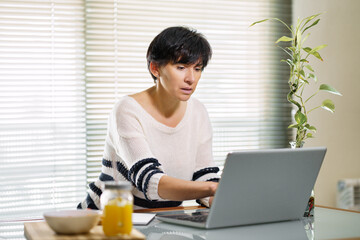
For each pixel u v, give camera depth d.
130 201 1.07
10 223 1.41
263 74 3.46
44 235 1.08
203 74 3.32
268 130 3.48
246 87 3.42
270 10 3.45
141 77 3.15
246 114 3.44
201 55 1.65
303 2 3.46
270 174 1.27
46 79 2.99
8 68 2.93
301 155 1.31
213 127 3.35
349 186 3.45
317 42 3.42
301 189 1.36
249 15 3.41
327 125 3.43
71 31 3.02
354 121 3.48
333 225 1.31
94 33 3.06
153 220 1.37
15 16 2.93
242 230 1.23
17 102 2.95
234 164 1.19
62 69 3.02
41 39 2.98
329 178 3.45
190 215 1.38
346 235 1.17
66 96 3.03
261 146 3.47
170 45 1.62
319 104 3.41
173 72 1.64
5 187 2.93
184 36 1.63
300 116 1.50
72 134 3.07
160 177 1.52
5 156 2.93
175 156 1.83
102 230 1.13
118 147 1.74
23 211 2.97
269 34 3.46
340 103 3.45
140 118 1.75
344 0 3.46
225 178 1.19
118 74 3.12
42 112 3.00
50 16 2.99
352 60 3.47
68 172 3.05
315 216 1.47
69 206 3.06
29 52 2.95
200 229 1.24
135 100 1.79
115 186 1.07
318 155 1.35
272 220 1.34
